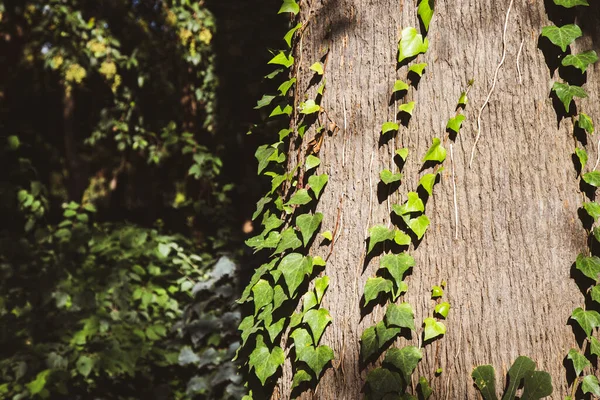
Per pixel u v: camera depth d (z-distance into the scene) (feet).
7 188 15.03
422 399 7.86
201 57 20.29
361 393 7.97
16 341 13.52
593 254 7.90
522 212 7.89
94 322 13.83
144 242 15.65
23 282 13.89
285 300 8.26
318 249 8.21
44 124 24.89
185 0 19.65
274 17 20.06
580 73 8.00
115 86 19.77
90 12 20.53
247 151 20.21
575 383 7.80
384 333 7.91
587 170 7.95
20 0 21.21
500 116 7.97
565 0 8.00
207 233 19.54
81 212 22.31
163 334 14.28
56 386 12.93
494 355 7.82
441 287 7.91
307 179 8.32
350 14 8.30
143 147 20.45
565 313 7.84
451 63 8.04
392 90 8.11
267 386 8.33
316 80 8.37
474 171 7.95
